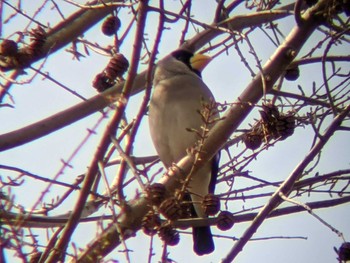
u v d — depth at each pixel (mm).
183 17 9438
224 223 10094
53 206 10789
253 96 10156
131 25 11609
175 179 9922
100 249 8898
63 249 9297
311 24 10188
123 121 11562
